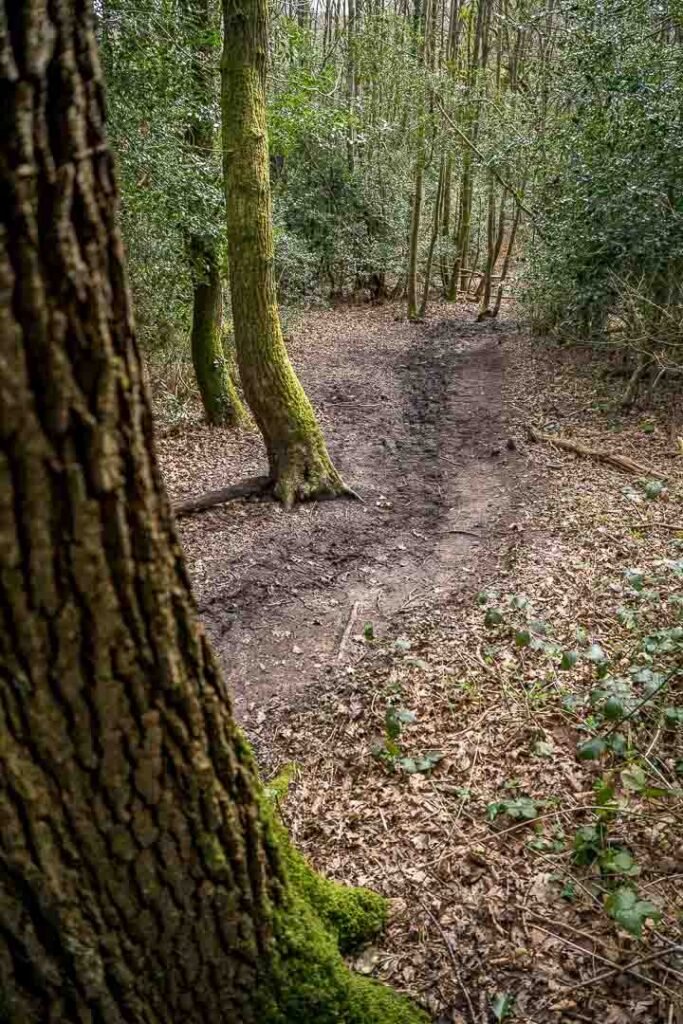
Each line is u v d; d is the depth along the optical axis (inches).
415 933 99.2
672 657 145.1
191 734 57.6
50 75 39.5
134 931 60.2
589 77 360.8
